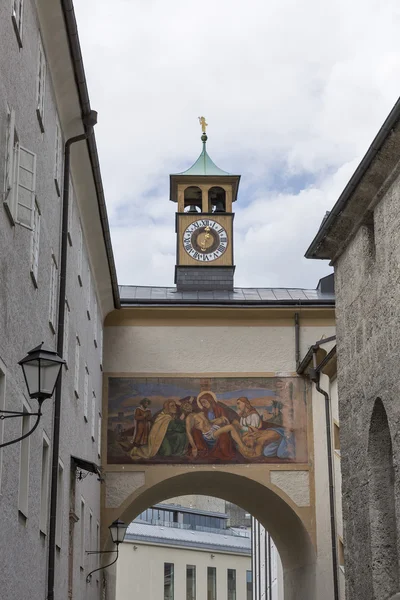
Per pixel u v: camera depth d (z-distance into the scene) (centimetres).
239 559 7569
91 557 2978
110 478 3294
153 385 3375
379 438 1950
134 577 6706
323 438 3256
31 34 1800
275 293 3719
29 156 1592
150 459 3312
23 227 1619
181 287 3966
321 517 3234
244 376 3384
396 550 1903
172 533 7169
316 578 3209
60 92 2145
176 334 3422
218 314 3425
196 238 4038
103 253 2997
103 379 3369
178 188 4131
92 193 2638
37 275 1884
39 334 1903
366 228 2041
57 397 2125
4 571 1533
